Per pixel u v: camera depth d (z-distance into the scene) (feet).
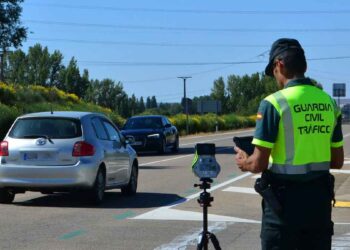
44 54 304.50
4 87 139.23
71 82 305.53
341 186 51.78
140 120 96.99
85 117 41.32
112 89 394.52
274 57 14.90
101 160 40.65
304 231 14.43
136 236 30.71
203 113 225.56
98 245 28.63
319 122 14.44
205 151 16.78
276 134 14.32
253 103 346.33
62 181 39.17
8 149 40.01
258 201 43.93
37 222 34.35
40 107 139.85
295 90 14.47
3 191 40.65
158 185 53.01
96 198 40.42
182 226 33.58
